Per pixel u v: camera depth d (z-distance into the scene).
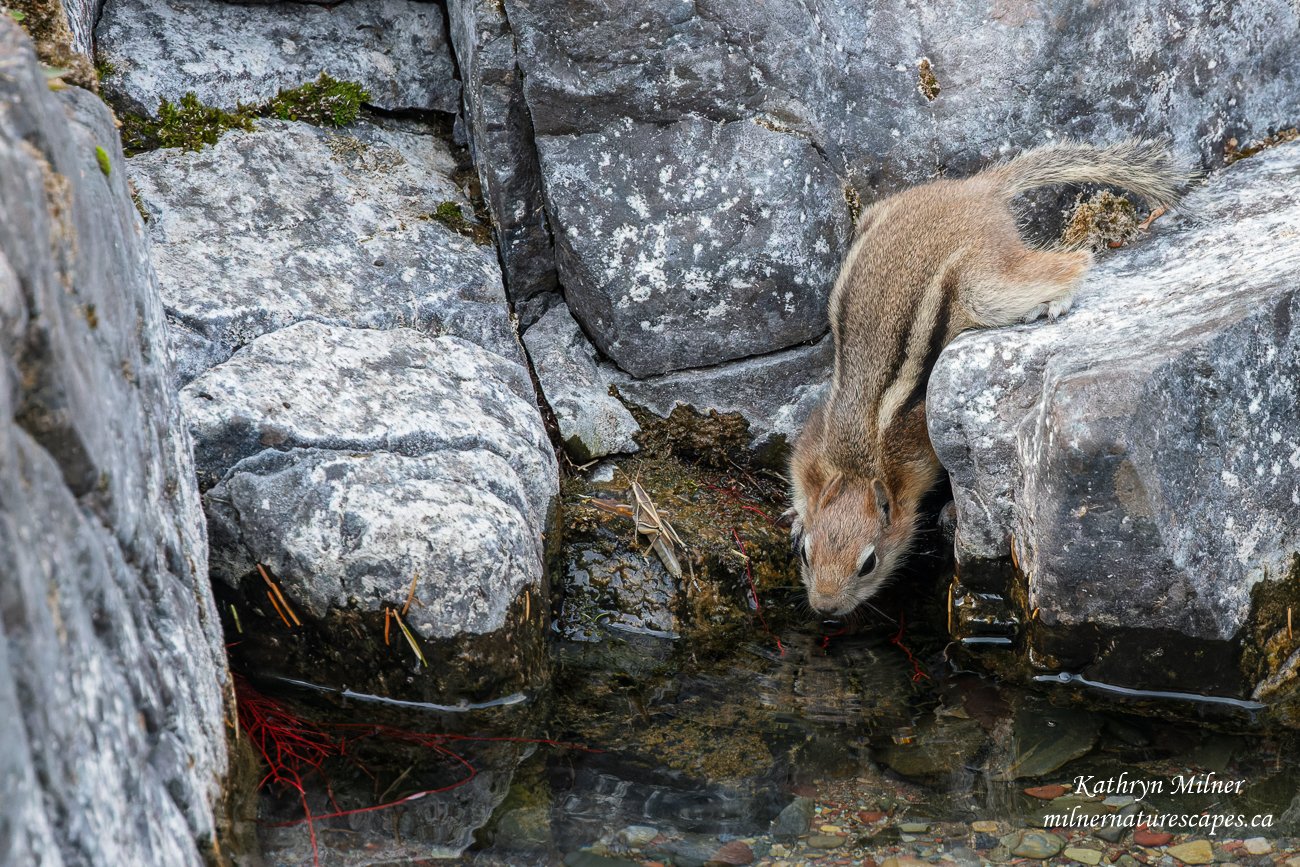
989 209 6.20
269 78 6.63
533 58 5.88
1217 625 4.89
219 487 4.84
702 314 6.36
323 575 4.78
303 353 5.41
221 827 3.44
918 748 4.87
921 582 6.40
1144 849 4.18
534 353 6.46
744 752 4.83
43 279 2.49
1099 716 5.08
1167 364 4.73
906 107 6.50
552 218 6.26
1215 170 6.85
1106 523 4.75
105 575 2.71
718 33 5.92
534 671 5.11
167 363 3.82
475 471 5.19
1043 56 6.48
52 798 2.21
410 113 7.02
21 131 2.64
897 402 6.18
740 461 6.64
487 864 4.01
